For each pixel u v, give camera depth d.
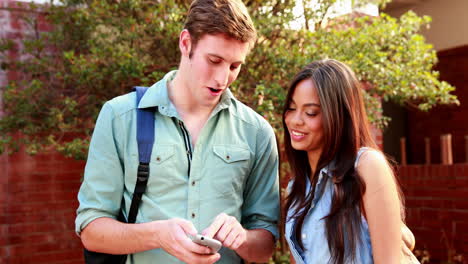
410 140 7.95
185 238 1.70
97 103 4.30
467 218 5.33
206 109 2.11
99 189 1.95
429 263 5.62
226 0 1.88
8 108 4.47
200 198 1.99
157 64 4.30
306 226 1.97
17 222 4.73
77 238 4.98
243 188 2.14
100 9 4.19
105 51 4.12
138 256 1.98
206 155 2.04
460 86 7.03
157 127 2.03
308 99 1.92
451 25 7.03
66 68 4.48
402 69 4.41
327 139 1.90
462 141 7.10
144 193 1.97
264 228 2.15
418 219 5.80
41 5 4.75
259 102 3.79
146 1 4.26
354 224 1.83
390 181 1.80
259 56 4.10
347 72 1.95
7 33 4.75
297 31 4.41
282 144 4.52
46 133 4.57
